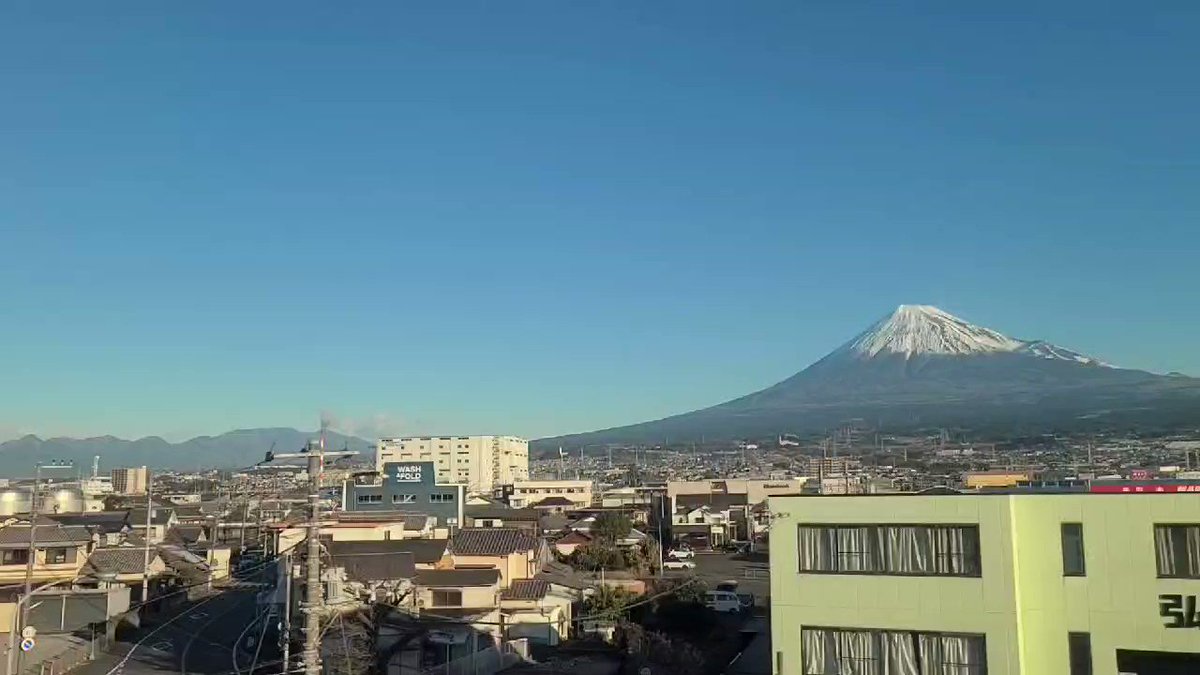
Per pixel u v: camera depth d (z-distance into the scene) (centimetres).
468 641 4288
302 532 6053
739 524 10238
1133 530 2241
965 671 2289
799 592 2452
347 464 3772
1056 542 2284
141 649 4712
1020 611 2266
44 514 8381
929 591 2336
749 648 4534
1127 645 2216
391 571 4869
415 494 8994
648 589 5778
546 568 6278
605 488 15738
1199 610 2167
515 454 19300
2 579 6019
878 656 2369
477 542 5606
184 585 6825
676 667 4356
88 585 5922
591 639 4947
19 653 3984
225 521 9756
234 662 4303
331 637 4103
